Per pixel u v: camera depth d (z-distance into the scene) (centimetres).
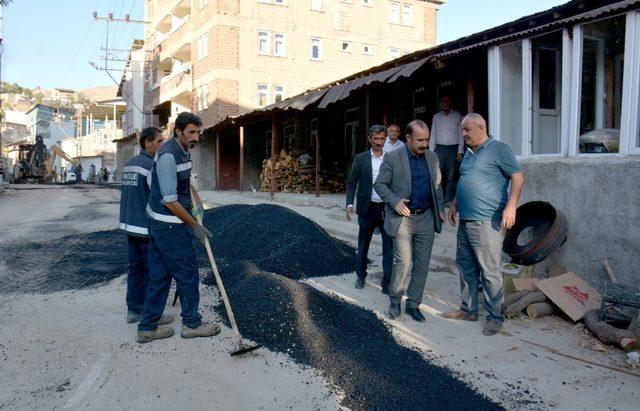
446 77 1109
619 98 568
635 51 502
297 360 366
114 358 370
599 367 355
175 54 2962
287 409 297
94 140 5291
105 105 4812
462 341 401
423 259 446
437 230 445
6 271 668
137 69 4062
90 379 336
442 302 504
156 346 394
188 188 415
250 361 364
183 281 405
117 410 296
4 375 343
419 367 346
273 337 400
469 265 446
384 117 1059
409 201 435
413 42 2900
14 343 401
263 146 2423
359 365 349
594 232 519
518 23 614
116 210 1512
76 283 602
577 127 563
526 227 562
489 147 416
